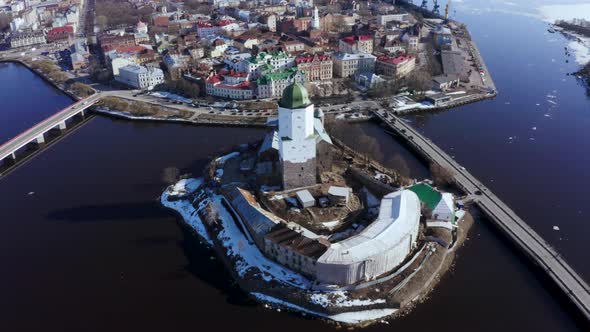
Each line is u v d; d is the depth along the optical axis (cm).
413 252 15975
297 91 17862
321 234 16875
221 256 16500
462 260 16000
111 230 18025
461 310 13950
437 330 13250
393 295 14188
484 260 16000
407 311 13925
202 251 16800
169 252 16738
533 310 13938
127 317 13975
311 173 19388
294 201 18775
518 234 16888
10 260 16562
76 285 15325
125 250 16900
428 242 16388
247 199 18512
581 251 16388
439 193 18050
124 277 15600
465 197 19300
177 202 19650
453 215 17438
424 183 19325
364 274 14538
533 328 13312
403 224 15838
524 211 18650
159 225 18262
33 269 16112
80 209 19488
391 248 14700
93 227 18250
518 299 14350
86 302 14600
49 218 18962
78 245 17238
